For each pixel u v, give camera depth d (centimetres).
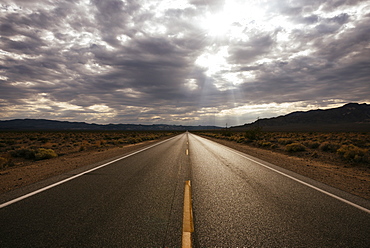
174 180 676
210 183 650
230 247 287
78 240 296
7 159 1196
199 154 1442
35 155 1316
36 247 279
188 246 283
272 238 315
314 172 894
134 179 682
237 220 378
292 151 1778
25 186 586
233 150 1808
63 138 3688
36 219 365
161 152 1536
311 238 318
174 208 427
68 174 753
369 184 705
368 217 402
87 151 1778
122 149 1825
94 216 381
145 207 430
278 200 495
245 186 620
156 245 285
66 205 436
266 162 1129
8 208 416
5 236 306
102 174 756
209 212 414
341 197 527
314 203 478
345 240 314
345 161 1285
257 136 3272
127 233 318
